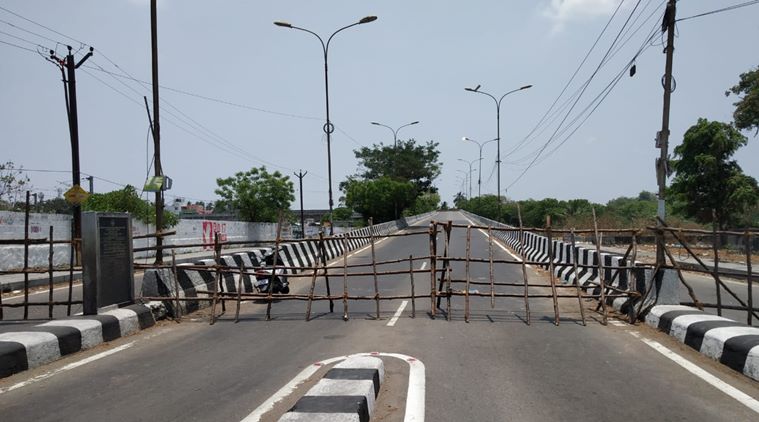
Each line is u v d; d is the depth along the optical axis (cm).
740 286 1520
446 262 1004
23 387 585
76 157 2192
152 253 2825
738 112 2439
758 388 569
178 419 488
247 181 4356
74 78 2181
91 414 502
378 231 4369
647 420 483
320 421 420
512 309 1088
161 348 763
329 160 3072
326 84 3019
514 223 5241
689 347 748
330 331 872
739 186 2581
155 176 1730
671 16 1494
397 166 6894
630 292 940
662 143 1522
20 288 1550
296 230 4850
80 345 744
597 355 714
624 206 4681
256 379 608
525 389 569
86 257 845
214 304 961
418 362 674
